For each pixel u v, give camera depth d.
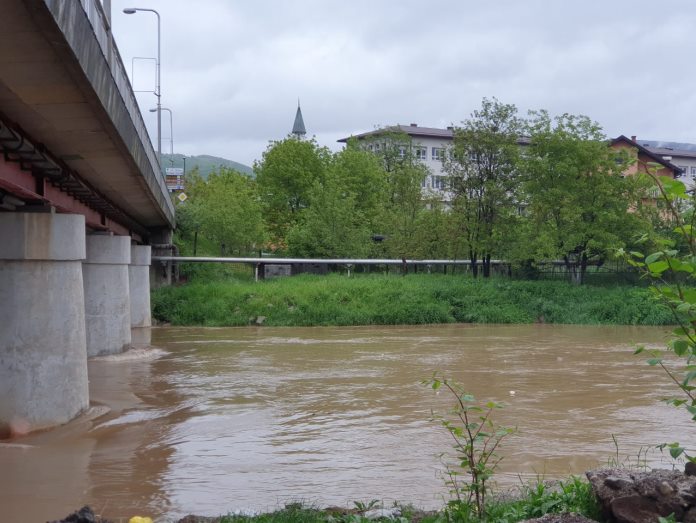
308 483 11.68
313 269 57.44
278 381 22.42
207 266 55.12
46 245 15.58
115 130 13.89
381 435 15.13
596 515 7.62
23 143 12.92
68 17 9.01
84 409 16.97
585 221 48.91
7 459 13.35
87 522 6.98
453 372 24.25
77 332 16.56
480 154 51.09
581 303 46.72
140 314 40.81
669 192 5.57
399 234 56.91
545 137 48.91
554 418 16.75
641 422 16.33
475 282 49.69
